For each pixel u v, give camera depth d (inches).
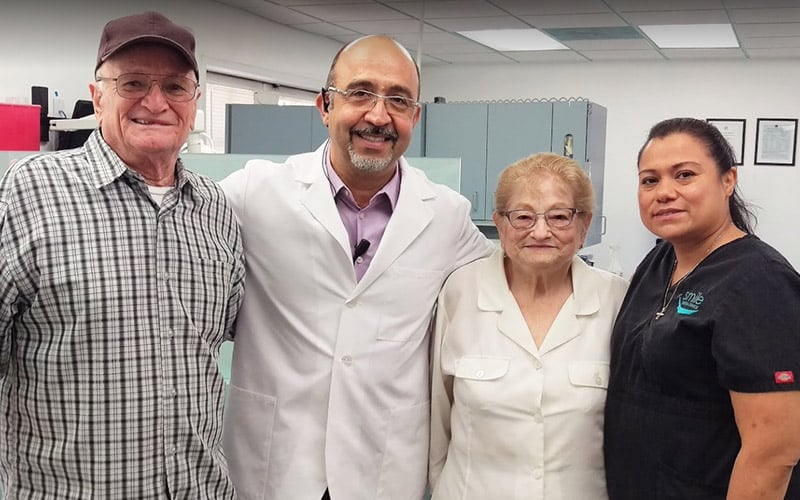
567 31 250.8
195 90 55.2
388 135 62.7
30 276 48.4
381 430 64.7
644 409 55.6
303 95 290.8
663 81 306.8
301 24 259.9
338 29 266.7
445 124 180.2
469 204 74.4
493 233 180.7
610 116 315.9
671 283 57.6
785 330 49.2
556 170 61.9
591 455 60.8
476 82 337.4
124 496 50.4
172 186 55.1
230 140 197.2
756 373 48.8
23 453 51.0
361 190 66.7
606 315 63.6
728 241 54.6
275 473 63.6
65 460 49.9
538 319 63.9
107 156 51.9
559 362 61.5
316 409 63.8
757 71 293.9
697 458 53.0
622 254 314.2
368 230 66.9
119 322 49.8
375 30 263.7
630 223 313.7
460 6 217.8
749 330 49.6
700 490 53.1
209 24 227.1
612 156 315.6
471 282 67.4
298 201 65.0
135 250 50.9
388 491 65.3
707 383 52.4
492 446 61.2
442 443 67.8
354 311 64.2
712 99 300.7
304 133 190.2
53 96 184.5
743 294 50.6
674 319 53.7
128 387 50.0
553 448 60.1
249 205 65.5
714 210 54.1
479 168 179.3
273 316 64.9
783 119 292.0
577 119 169.8
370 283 64.6
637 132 311.4
